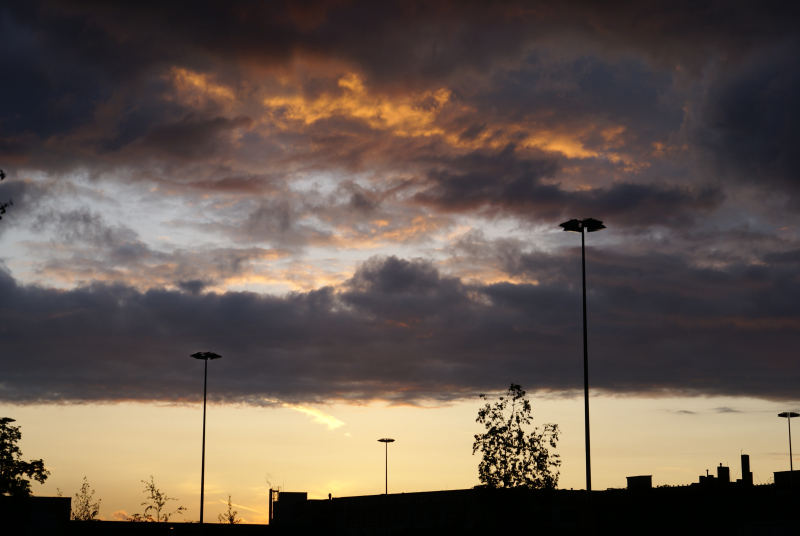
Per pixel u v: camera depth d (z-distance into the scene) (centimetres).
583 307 5400
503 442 6806
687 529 6819
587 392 5259
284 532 10088
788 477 7531
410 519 8850
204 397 8338
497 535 6812
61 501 9444
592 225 5509
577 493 7231
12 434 8138
